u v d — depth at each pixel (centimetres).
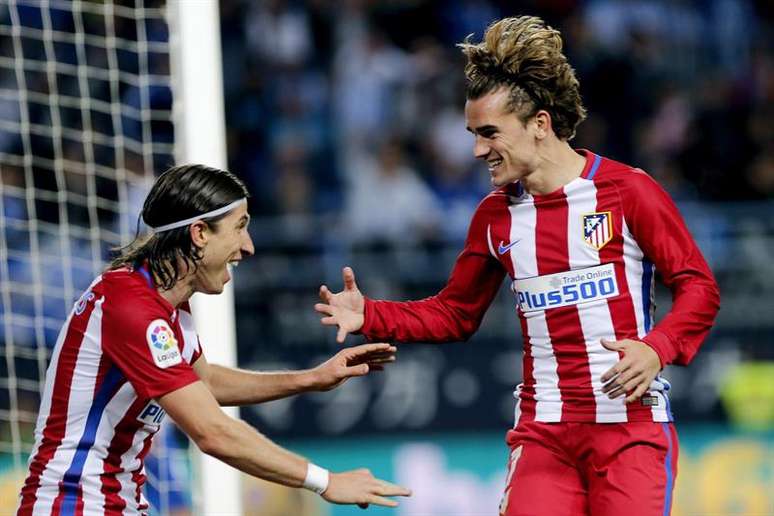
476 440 3034
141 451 1385
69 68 3256
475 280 1523
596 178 1426
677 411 3088
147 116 2094
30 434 2805
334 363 1491
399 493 1335
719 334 3175
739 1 4191
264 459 1319
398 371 3058
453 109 4047
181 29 1762
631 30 4181
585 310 1424
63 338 1362
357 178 3944
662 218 1404
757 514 3030
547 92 1405
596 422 1420
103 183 3319
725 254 3372
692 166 4044
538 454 1448
